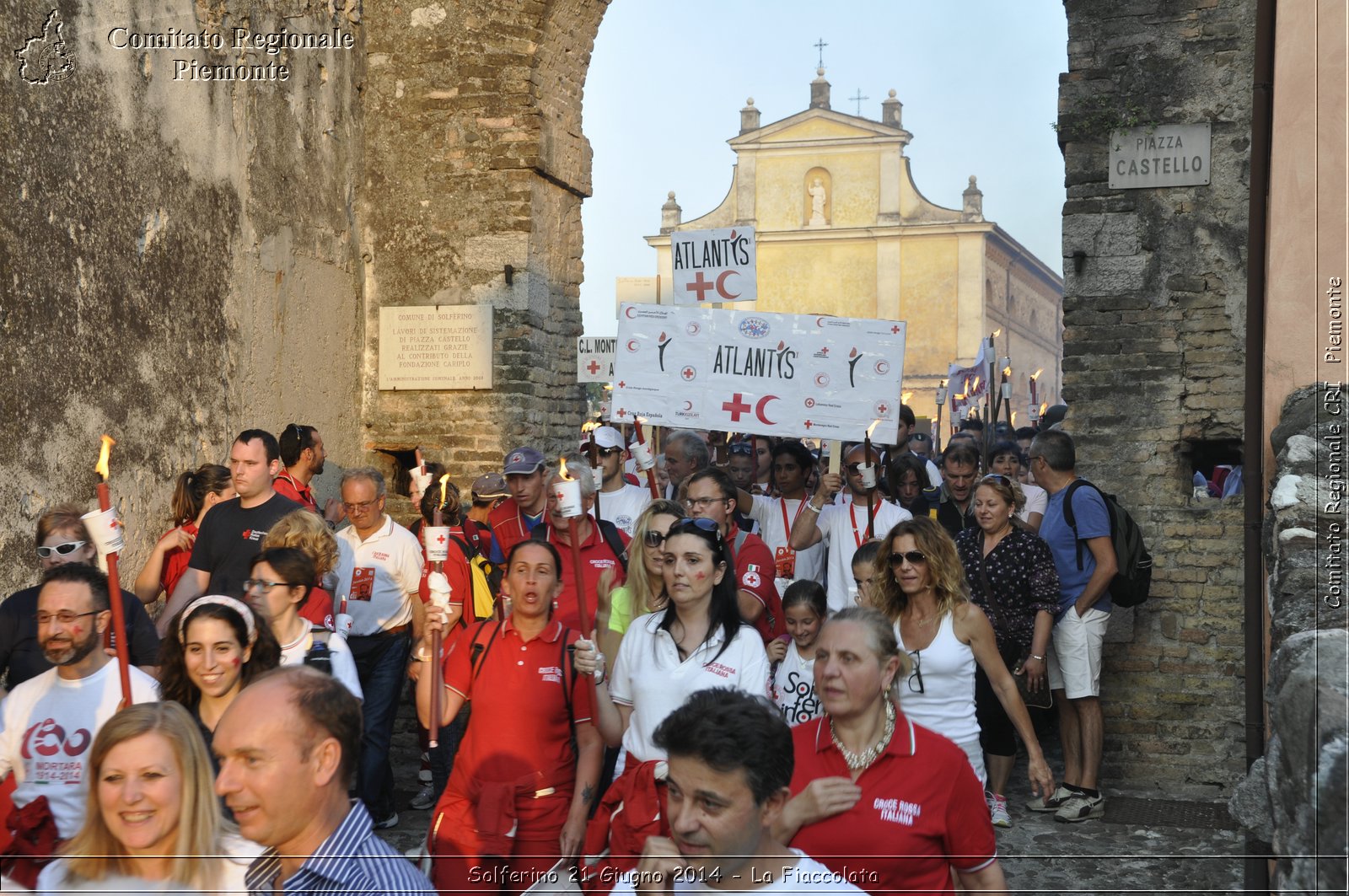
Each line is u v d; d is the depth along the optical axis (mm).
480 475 9125
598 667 3910
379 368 9336
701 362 6629
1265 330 5273
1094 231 7477
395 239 9359
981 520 6355
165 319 6879
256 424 7836
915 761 3096
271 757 2461
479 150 9188
